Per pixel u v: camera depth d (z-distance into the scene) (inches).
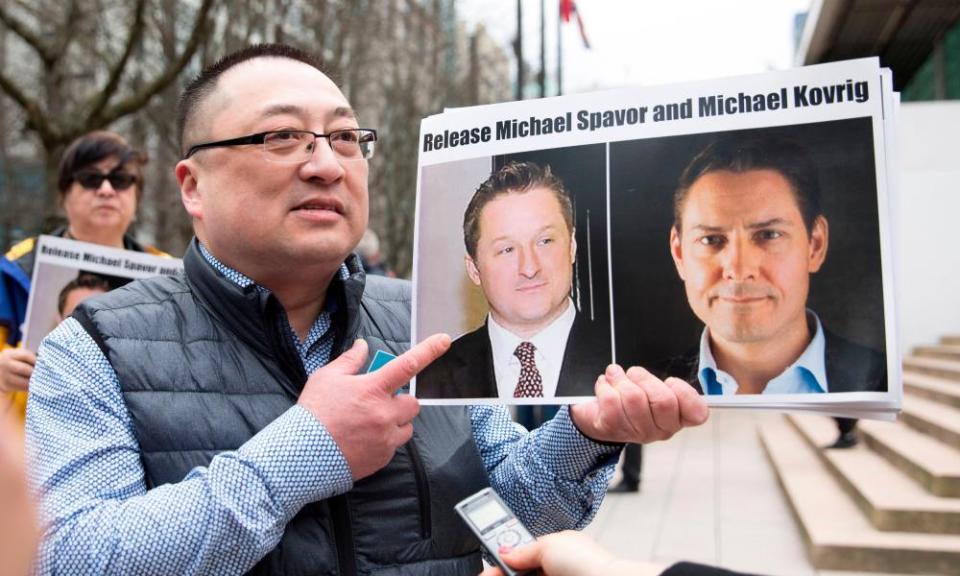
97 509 47.8
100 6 389.7
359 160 59.7
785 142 50.1
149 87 320.2
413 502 57.2
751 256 50.1
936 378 383.2
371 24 588.7
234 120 56.8
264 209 55.9
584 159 54.1
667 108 52.9
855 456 268.1
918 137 505.0
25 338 102.3
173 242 565.9
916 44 701.3
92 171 120.0
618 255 52.7
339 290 61.5
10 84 312.3
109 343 53.7
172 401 53.1
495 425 68.7
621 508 246.5
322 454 48.9
